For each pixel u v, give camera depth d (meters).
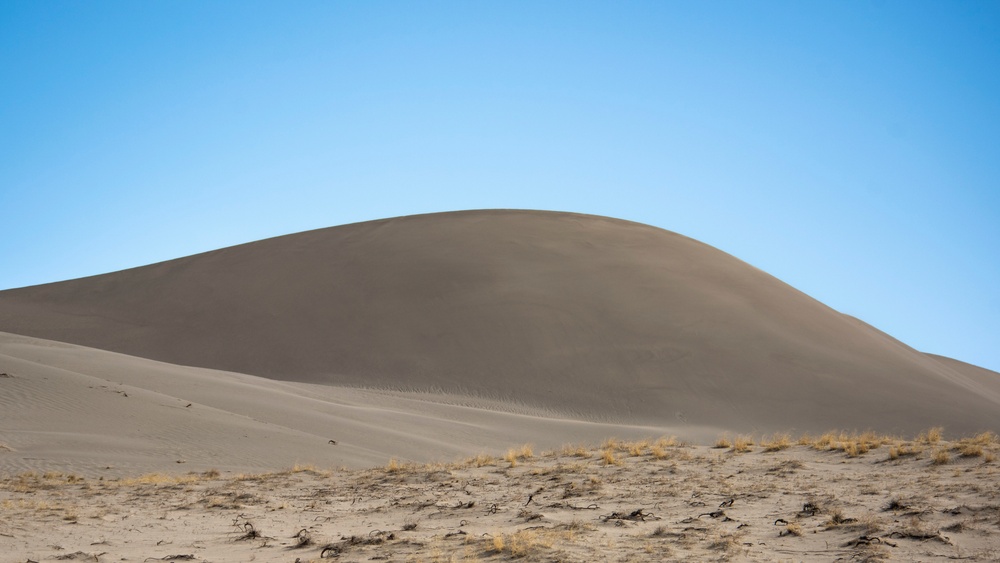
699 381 51.78
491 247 71.06
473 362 54.62
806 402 49.62
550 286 63.44
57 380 31.00
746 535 11.06
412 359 55.28
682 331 57.69
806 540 10.67
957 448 17.47
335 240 77.06
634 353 54.97
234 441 27.34
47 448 23.70
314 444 28.45
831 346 58.81
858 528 10.95
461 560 9.80
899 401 50.31
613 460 19.81
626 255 70.50
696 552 10.06
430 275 65.75
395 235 76.00
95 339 63.75
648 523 12.35
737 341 56.72
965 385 58.88
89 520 13.89
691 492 15.16
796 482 15.61
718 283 66.88
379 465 26.28
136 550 11.09
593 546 10.45
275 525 13.48
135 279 77.12
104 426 27.12
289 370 55.72
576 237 74.62
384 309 61.69
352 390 48.00
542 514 13.21
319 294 65.56
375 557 10.20
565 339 56.75
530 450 22.80
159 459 23.91
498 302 60.97
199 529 13.18
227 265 75.62
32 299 75.25
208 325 63.81
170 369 41.53
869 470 16.48
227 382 39.88
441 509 14.47
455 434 36.25
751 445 22.02
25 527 12.82
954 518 11.27
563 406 49.44
